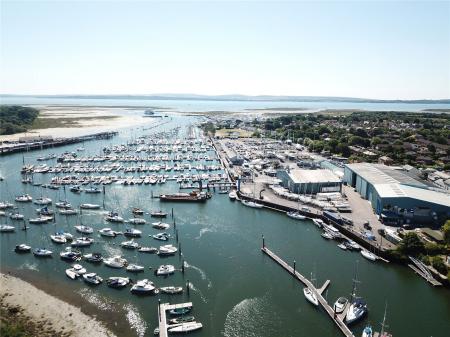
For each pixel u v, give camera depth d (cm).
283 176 18000
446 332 7769
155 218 13962
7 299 8631
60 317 8006
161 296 8831
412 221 12688
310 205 15088
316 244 11906
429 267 9944
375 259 10700
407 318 8194
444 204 12456
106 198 16350
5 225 12912
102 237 12088
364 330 7456
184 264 10388
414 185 14288
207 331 7662
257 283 9488
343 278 9781
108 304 8519
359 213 13912
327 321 8038
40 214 13962
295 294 9038
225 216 14375
